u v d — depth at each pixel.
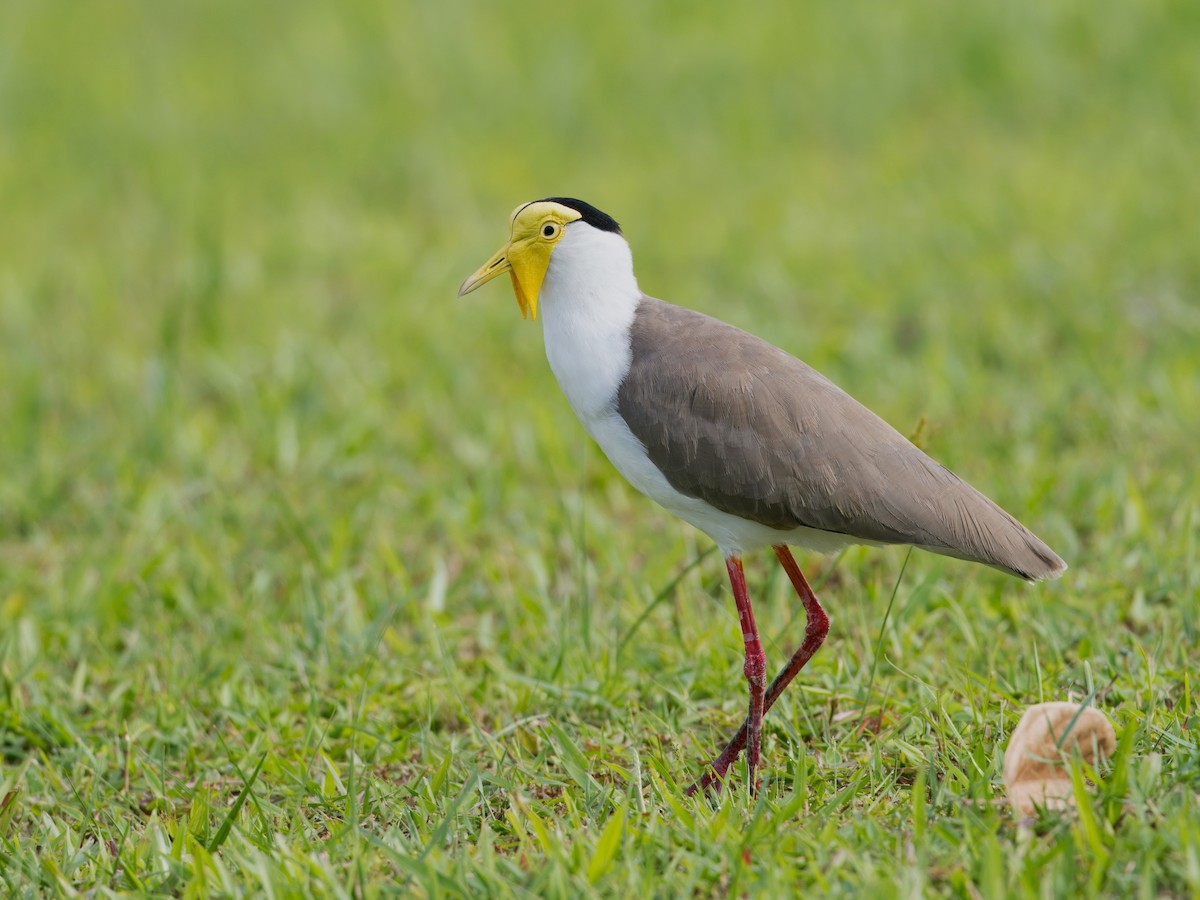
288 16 27.75
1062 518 11.27
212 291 16.84
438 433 14.00
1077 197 18.34
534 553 11.52
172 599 11.48
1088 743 7.52
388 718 9.62
